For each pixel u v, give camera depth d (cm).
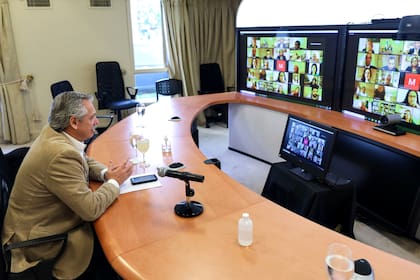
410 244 272
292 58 394
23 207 170
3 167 196
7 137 516
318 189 238
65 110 175
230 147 485
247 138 453
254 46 438
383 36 295
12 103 506
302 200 244
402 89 289
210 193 185
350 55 332
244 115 448
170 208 170
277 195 274
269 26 425
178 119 339
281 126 396
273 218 161
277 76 420
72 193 158
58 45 522
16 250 167
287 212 167
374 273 124
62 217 173
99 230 155
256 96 452
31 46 509
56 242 170
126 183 196
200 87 608
